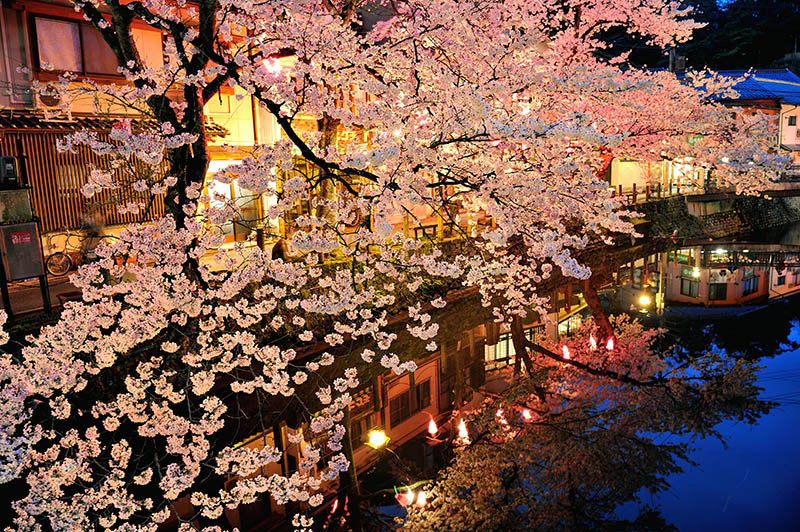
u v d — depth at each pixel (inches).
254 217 666.8
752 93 1296.8
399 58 306.8
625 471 392.8
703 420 458.6
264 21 328.5
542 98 383.9
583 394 513.7
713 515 340.2
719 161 627.8
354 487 384.8
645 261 929.5
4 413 223.0
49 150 498.9
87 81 536.7
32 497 229.6
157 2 332.2
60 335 258.1
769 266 952.3
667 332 666.2
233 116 653.3
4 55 500.7
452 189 633.6
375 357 478.6
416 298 533.6
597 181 309.7
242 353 382.9
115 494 239.9
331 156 282.7
